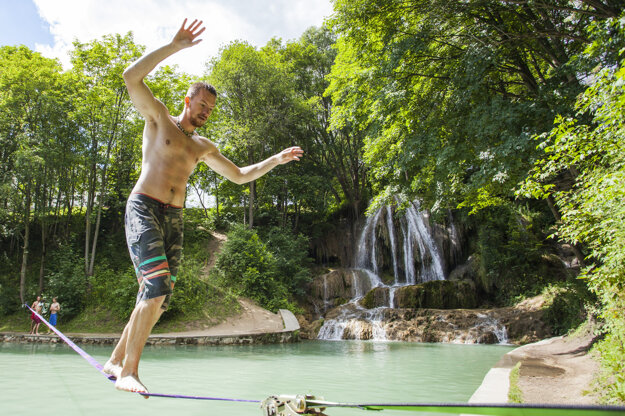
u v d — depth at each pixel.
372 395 5.27
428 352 11.65
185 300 16.92
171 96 22.62
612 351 5.12
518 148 8.83
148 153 2.21
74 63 20.38
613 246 4.91
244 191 26.47
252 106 24.33
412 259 24.02
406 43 11.12
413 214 24.81
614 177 4.49
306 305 21.88
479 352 11.74
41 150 18.47
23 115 19.92
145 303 1.90
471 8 10.53
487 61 10.04
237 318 16.92
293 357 9.98
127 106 20.88
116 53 20.28
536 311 16.03
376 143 13.80
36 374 6.52
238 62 23.72
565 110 8.54
